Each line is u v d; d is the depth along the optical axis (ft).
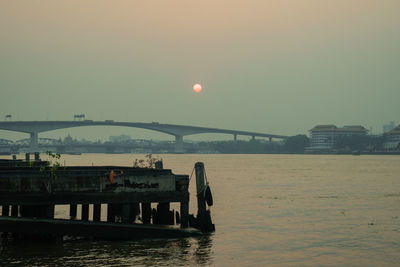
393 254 88.69
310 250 91.35
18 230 83.66
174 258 83.20
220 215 134.62
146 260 81.71
